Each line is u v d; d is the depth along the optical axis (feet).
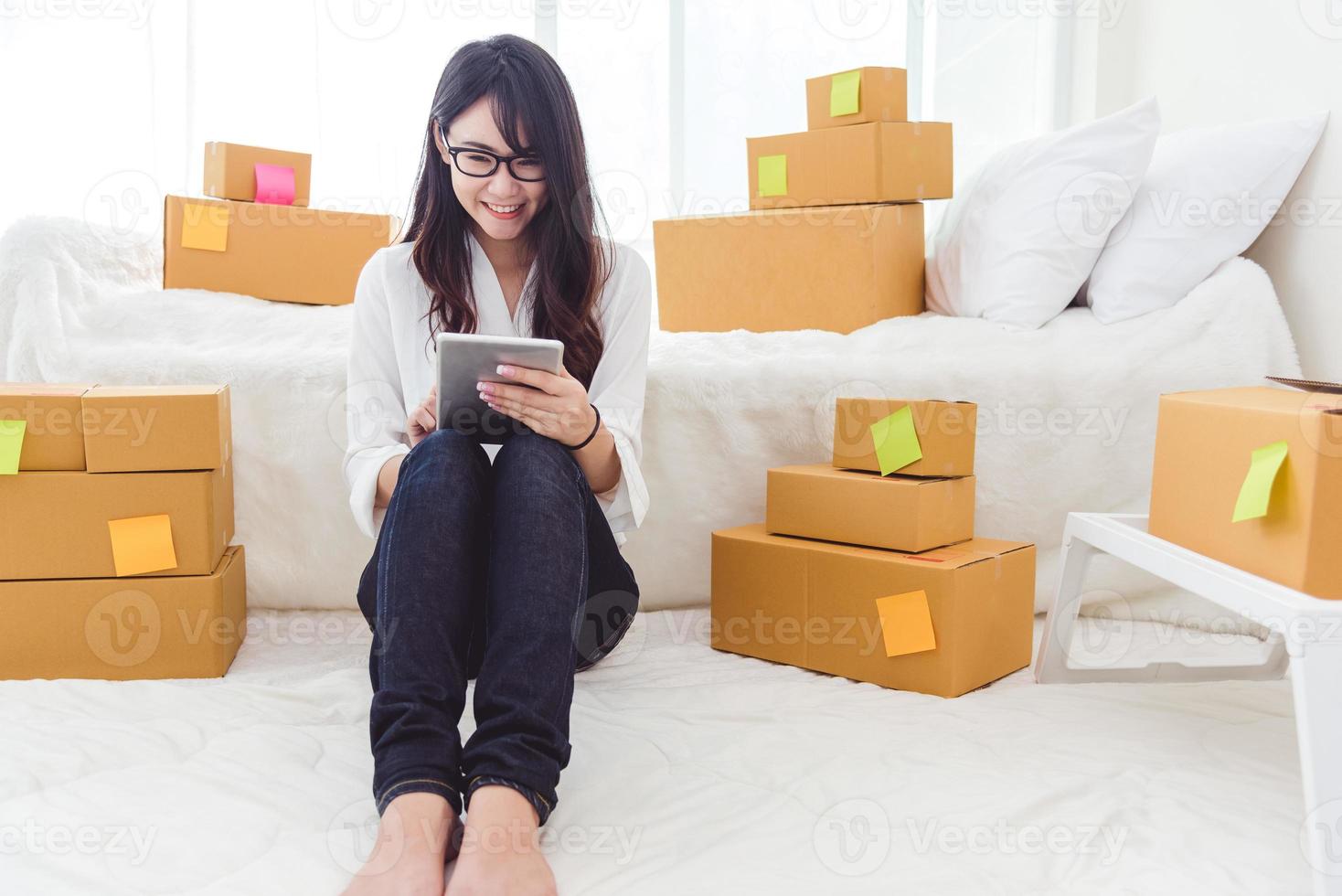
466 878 2.88
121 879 3.06
